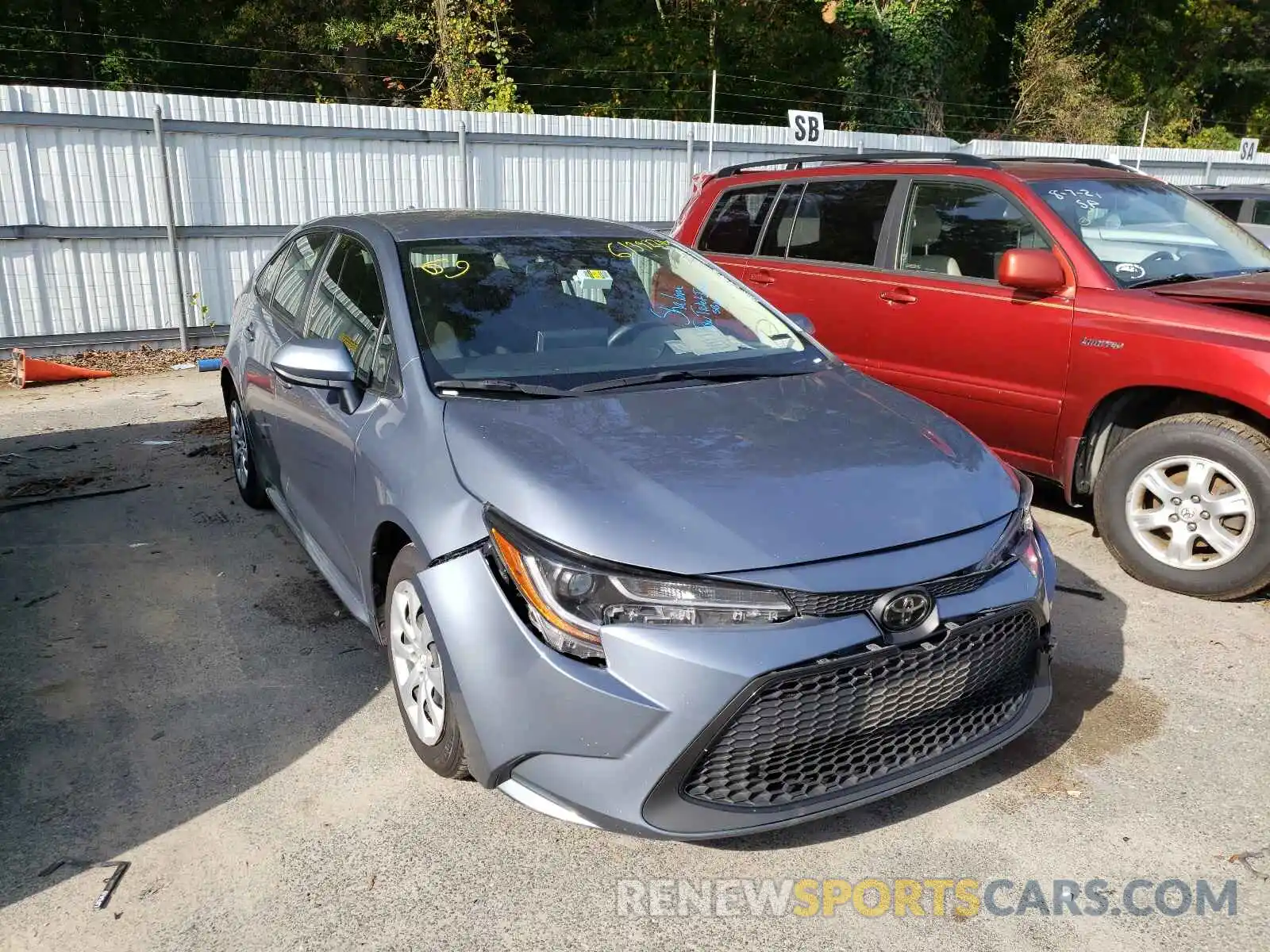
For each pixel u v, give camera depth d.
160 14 23.47
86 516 5.37
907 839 2.86
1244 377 4.13
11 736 3.32
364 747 3.28
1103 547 5.02
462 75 18.39
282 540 5.05
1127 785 3.10
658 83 23.48
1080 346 4.68
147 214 9.70
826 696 2.54
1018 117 26.17
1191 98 33.00
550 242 4.08
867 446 3.04
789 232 6.26
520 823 2.92
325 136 10.38
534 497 2.65
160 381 8.96
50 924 2.52
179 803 2.99
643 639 2.45
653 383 3.43
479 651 2.63
